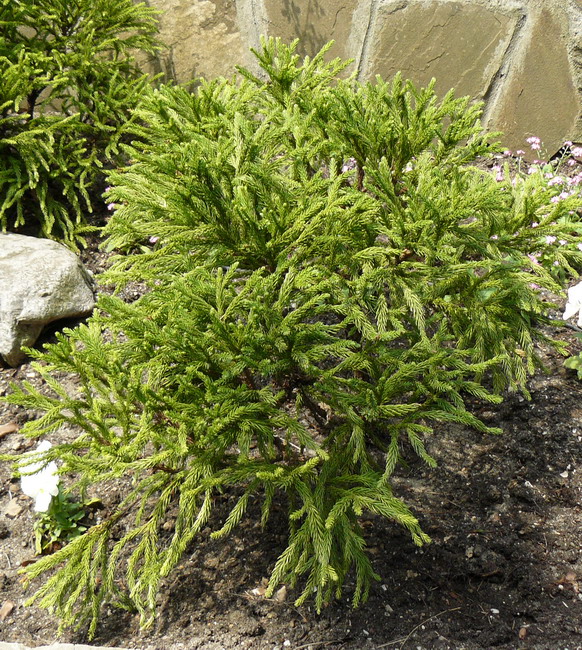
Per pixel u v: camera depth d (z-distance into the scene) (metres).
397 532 2.49
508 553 2.42
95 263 3.71
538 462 2.71
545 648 2.16
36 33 3.99
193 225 2.17
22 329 3.14
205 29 4.25
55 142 3.89
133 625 2.26
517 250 2.41
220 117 2.48
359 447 2.14
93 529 2.13
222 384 2.09
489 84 4.14
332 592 2.32
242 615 2.27
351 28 4.09
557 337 3.19
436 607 2.28
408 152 2.46
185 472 2.12
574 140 4.25
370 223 2.23
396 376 2.10
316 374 2.10
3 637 2.23
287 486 2.16
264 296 2.13
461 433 2.83
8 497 2.66
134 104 3.92
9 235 3.50
